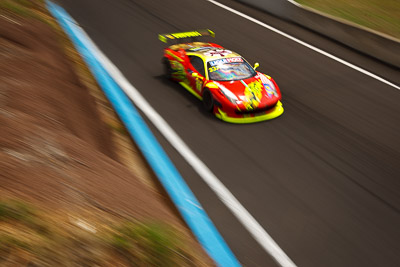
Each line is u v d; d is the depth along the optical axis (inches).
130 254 216.7
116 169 330.3
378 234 354.3
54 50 580.4
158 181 391.9
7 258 178.1
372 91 652.7
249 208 377.1
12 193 218.5
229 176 422.9
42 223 205.3
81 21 853.8
